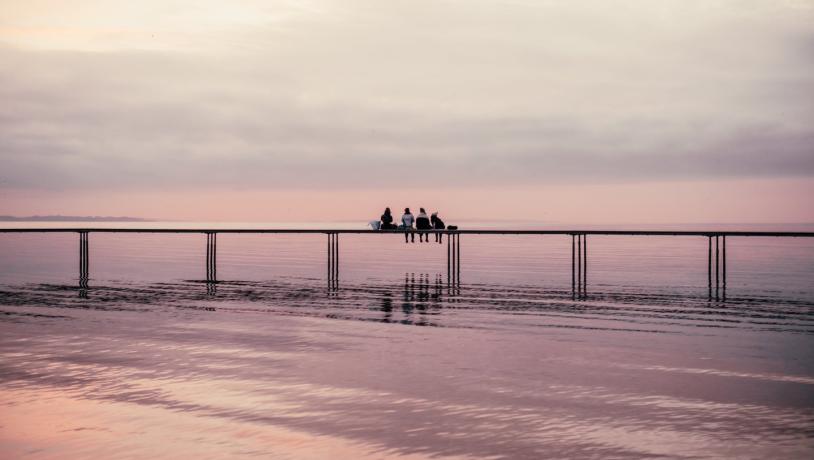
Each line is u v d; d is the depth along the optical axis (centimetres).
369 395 1243
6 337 1762
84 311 2227
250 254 5991
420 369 1430
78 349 1616
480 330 1873
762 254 6259
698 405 1188
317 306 2350
